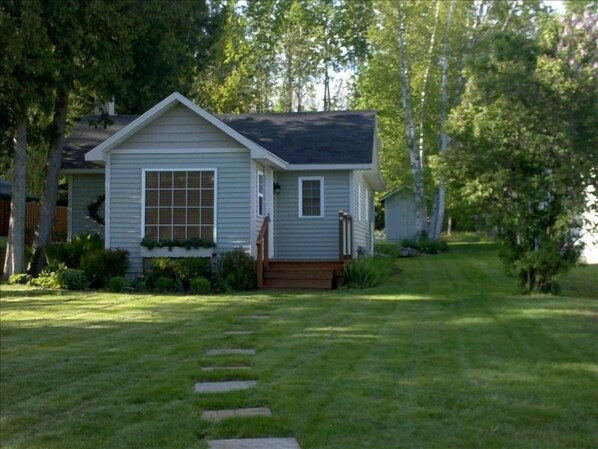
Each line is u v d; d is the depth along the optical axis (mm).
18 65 17625
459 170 15094
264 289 17719
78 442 6121
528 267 15375
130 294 16594
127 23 19219
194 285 16828
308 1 40312
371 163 20656
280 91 42562
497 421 6438
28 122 20328
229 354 9484
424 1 32469
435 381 7824
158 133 18438
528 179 14703
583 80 14281
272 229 20469
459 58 32500
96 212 23109
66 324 12078
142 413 6867
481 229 15875
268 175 20109
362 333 10914
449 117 15820
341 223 19078
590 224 14875
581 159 14312
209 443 6039
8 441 6211
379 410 6770
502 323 11641
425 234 34875
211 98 37406
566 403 6957
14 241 19578
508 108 14539
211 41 24625
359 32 40062
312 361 8906
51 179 20844
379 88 34062
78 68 18875
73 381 8141
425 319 12219
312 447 5832
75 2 17906
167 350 9773
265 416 6656
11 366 8875
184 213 18359
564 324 11445
